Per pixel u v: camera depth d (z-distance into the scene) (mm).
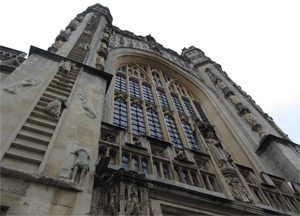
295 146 17031
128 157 9773
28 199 5410
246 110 20781
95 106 9945
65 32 18719
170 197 8398
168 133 15555
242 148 17938
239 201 9844
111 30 28203
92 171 6996
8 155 6273
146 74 24328
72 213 5570
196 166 10922
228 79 28344
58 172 6461
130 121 15219
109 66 19562
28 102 8320
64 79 10875
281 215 10141
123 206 6371
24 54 14828
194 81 27219
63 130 7902
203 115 22828
